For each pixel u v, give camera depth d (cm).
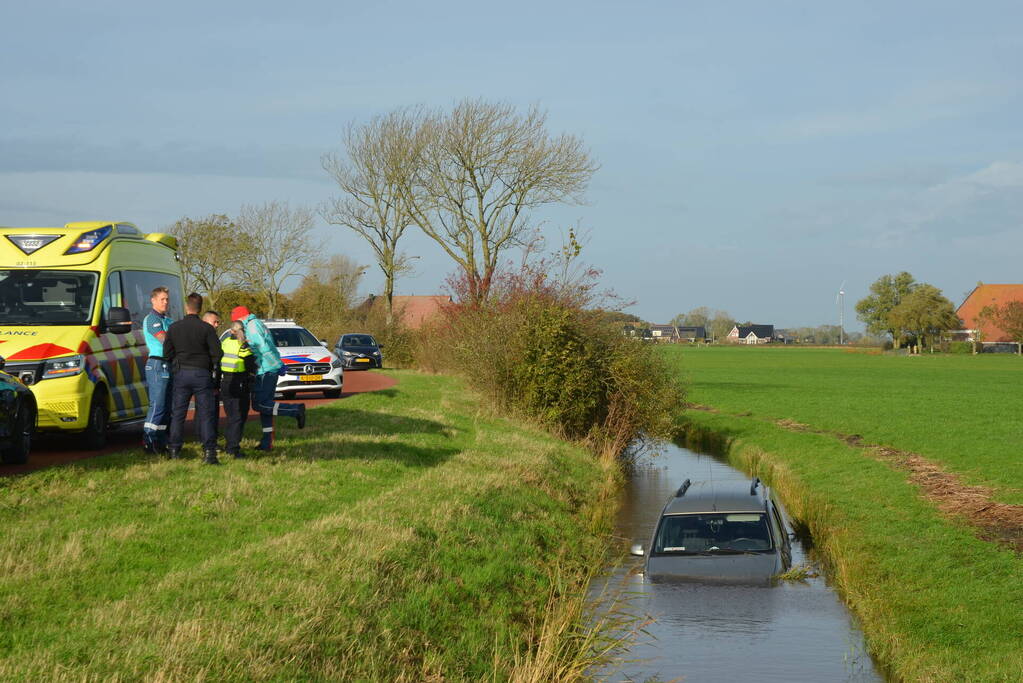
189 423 1842
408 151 4891
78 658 670
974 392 5038
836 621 1119
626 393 2639
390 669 812
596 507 1858
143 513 1063
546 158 4622
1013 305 13612
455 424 2261
